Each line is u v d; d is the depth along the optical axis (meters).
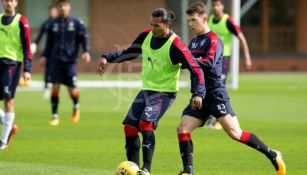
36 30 94.12
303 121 45.69
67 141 36.78
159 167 29.41
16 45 33.94
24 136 38.53
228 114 25.53
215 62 25.31
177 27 72.25
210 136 38.66
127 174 24.25
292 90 69.38
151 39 25.56
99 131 40.84
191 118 25.45
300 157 31.83
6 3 33.34
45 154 32.59
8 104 34.25
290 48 103.56
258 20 104.44
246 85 75.62
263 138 37.91
